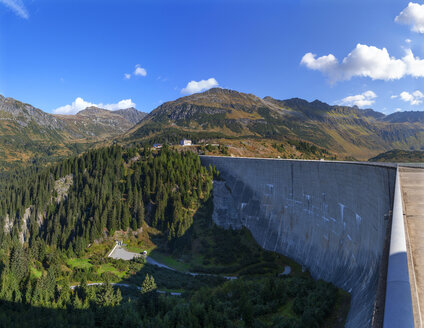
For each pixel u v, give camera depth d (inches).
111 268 4099.4
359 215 2459.4
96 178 6254.9
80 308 2662.4
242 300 2437.3
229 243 4768.7
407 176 1953.7
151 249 4830.2
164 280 3710.6
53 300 2812.5
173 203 5310.0
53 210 6181.1
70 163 7017.7
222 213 5447.8
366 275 2030.0
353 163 2657.5
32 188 6697.8
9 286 2984.7
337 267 2721.5
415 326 737.0
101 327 2469.2
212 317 2269.9
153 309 2568.9
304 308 2236.7
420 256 1104.2
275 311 2404.0
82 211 5674.2
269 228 4478.3
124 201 5659.5
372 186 2230.6
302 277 3218.5
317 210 3388.3
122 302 2773.1
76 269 3996.1
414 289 882.1
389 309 764.0
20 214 6225.4
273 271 3747.5
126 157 7111.2
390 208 1755.7
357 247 2416.3
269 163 4719.5
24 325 2427.4
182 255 4643.2
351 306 1989.4
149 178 5999.0
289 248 3922.2
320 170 3331.7
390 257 968.9
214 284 3570.4
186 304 2632.9
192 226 5191.9
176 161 6397.6
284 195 4237.2
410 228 1312.7
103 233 4985.2
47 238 5211.6
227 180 6038.4
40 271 3919.8
